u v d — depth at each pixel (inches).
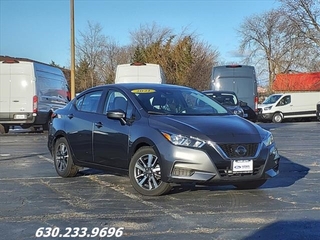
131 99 288.2
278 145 550.0
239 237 193.2
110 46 1979.6
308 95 1193.4
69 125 328.2
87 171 360.8
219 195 270.1
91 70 1935.3
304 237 193.0
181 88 318.3
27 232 201.9
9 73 710.5
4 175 346.9
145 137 261.0
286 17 1611.7
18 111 710.5
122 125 281.0
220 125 259.4
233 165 244.8
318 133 732.7
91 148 305.1
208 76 1744.6
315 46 1603.1
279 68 1974.7
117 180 322.0
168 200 257.1
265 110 1186.6
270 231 201.2
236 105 634.8
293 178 328.8
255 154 251.4
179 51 1728.6
